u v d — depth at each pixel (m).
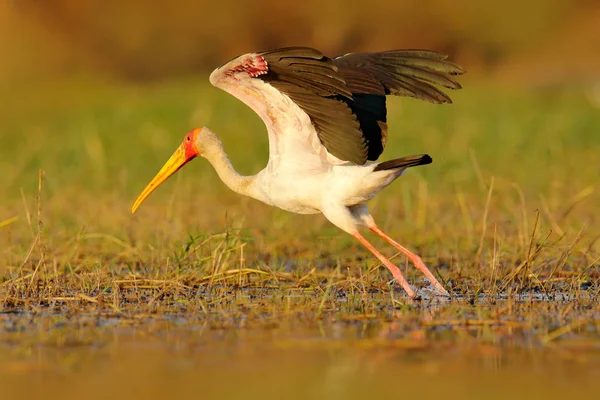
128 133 25.02
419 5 37.47
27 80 34.97
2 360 8.70
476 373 8.18
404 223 16.64
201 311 10.78
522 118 24.84
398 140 23.14
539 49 36.06
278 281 12.47
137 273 12.69
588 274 12.62
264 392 7.71
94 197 19.33
